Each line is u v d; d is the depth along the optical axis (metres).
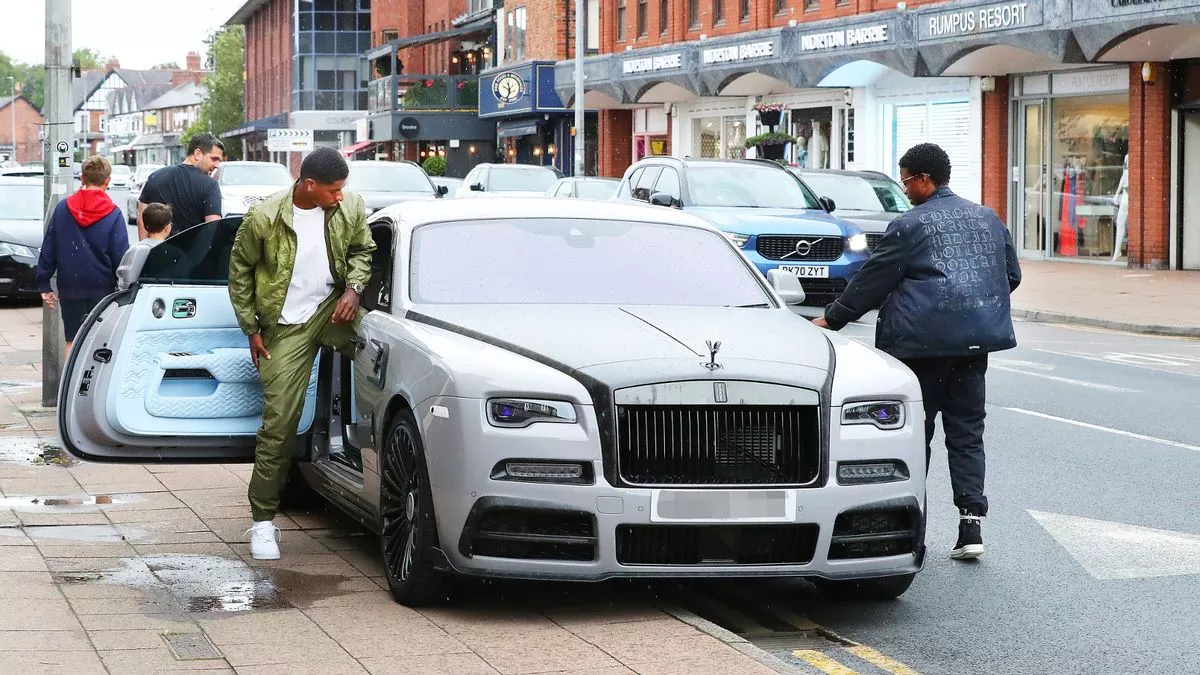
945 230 7.46
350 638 5.86
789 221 18.23
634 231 7.82
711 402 6.11
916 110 33.16
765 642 6.35
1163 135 26.53
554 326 6.68
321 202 7.20
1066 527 8.39
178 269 7.44
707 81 39.41
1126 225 27.83
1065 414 12.34
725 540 6.14
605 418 6.05
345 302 7.21
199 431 7.46
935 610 6.82
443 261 7.40
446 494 6.16
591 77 46.09
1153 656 6.09
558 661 5.58
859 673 5.87
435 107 62.22
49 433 10.80
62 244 11.38
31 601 6.25
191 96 157.75
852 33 32.16
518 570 6.11
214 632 5.88
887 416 6.41
